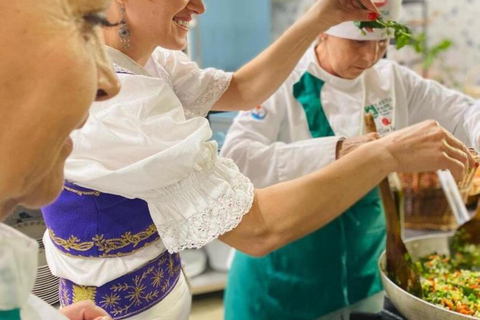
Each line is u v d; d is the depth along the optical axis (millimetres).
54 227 914
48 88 471
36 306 659
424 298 1167
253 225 891
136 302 937
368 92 1479
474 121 1284
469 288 1192
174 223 846
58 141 505
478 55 2783
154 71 1123
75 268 915
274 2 3418
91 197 867
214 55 3127
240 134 1469
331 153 1292
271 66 1245
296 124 1491
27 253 560
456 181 1196
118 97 823
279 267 1503
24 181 515
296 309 1501
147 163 783
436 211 1397
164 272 968
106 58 540
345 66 1427
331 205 927
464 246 1332
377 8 1240
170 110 854
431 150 958
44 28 463
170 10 878
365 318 1143
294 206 904
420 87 1492
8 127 480
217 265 2715
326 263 1467
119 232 889
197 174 841
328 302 1473
